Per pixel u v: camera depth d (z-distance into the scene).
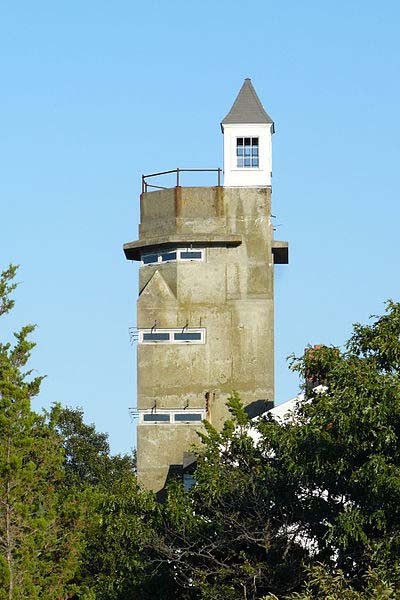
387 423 58.38
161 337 117.62
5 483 75.25
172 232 118.44
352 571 60.53
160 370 117.19
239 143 119.69
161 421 116.38
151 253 120.25
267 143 119.44
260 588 70.62
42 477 79.06
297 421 69.44
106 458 138.25
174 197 118.88
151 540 77.19
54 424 82.44
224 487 73.50
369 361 62.88
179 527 76.00
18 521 75.06
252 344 117.19
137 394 117.19
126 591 79.44
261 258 118.00
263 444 73.00
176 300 117.88
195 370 117.06
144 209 120.69
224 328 117.44
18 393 77.50
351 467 60.28
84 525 80.62
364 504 59.84
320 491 66.06
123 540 80.25
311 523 67.12
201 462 76.00
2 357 80.81
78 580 82.56
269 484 69.69
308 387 67.69
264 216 118.44
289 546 68.88
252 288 117.88
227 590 70.38
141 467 115.75
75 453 136.88
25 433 77.31
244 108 120.50
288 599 58.53
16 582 74.06
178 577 77.31
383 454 58.59
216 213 118.69
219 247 118.19
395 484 56.28
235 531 72.38
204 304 117.75
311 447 61.41
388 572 55.91
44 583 76.88
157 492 114.94
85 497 81.50
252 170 119.25
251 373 116.75
